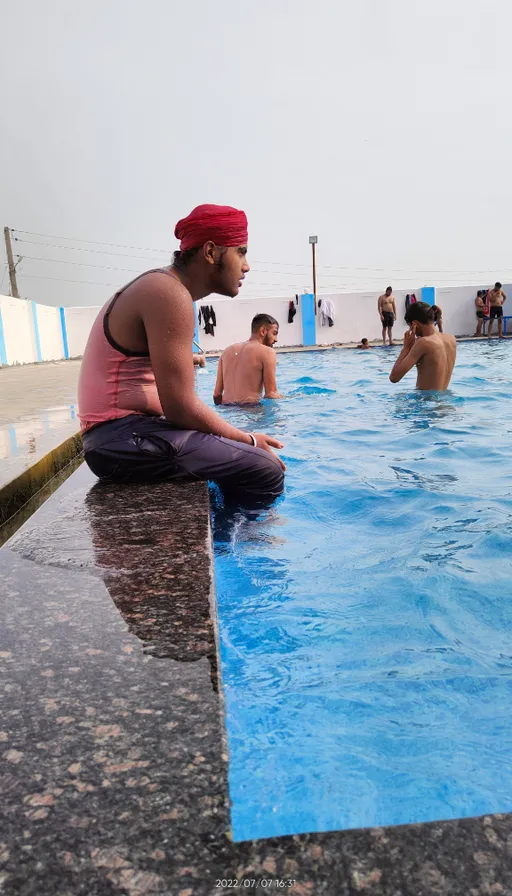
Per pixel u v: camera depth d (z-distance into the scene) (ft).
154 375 8.25
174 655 3.72
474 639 5.24
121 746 2.86
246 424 16.05
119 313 8.18
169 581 4.94
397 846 2.28
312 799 3.33
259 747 3.84
